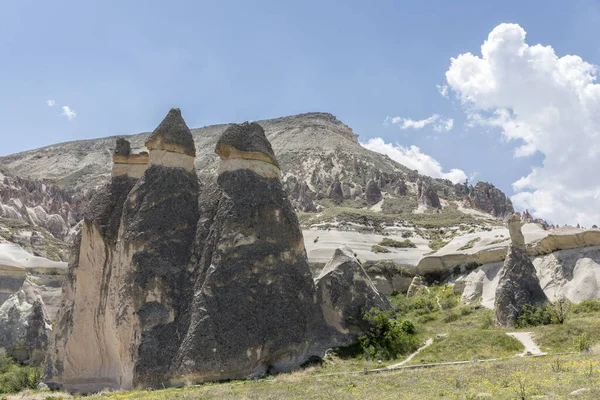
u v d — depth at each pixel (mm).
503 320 39719
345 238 75188
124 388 30453
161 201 34719
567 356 26844
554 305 39438
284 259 33969
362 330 35000
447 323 45375
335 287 36094
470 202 137125
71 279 38125
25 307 55469
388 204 131000
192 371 28969
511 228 43125
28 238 80438
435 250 72250
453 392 20547
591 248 48156
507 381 21516
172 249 33688
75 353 35344
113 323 32281
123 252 33469
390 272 64750
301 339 32156
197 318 30453
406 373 26688
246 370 29969
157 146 36406
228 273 32031
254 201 34438
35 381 38062
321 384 25297
